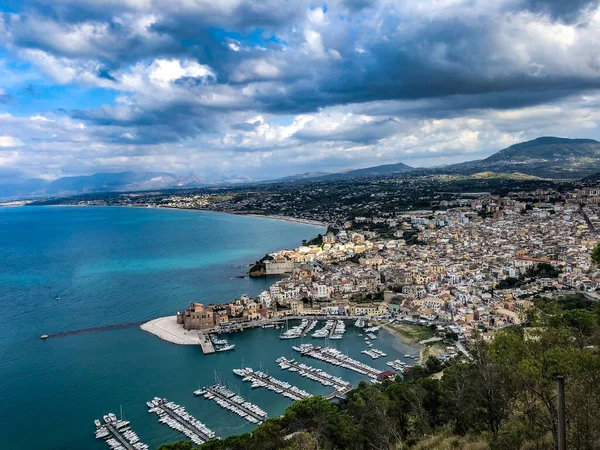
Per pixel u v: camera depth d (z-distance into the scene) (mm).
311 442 116500
